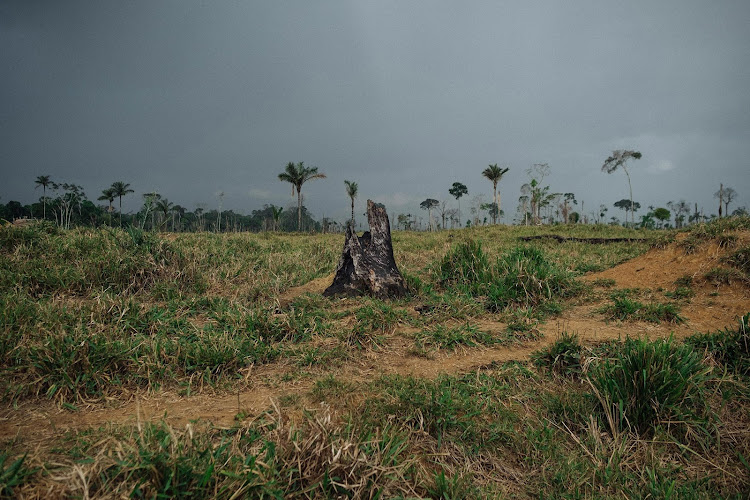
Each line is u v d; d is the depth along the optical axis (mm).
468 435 2770
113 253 6547
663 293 6078
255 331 4395
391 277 6461
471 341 4367
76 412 2828
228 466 1970
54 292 5410
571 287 6320
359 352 4094
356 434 2430
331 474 1993
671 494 2361
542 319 5180
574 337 4082
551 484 2455
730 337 3941
